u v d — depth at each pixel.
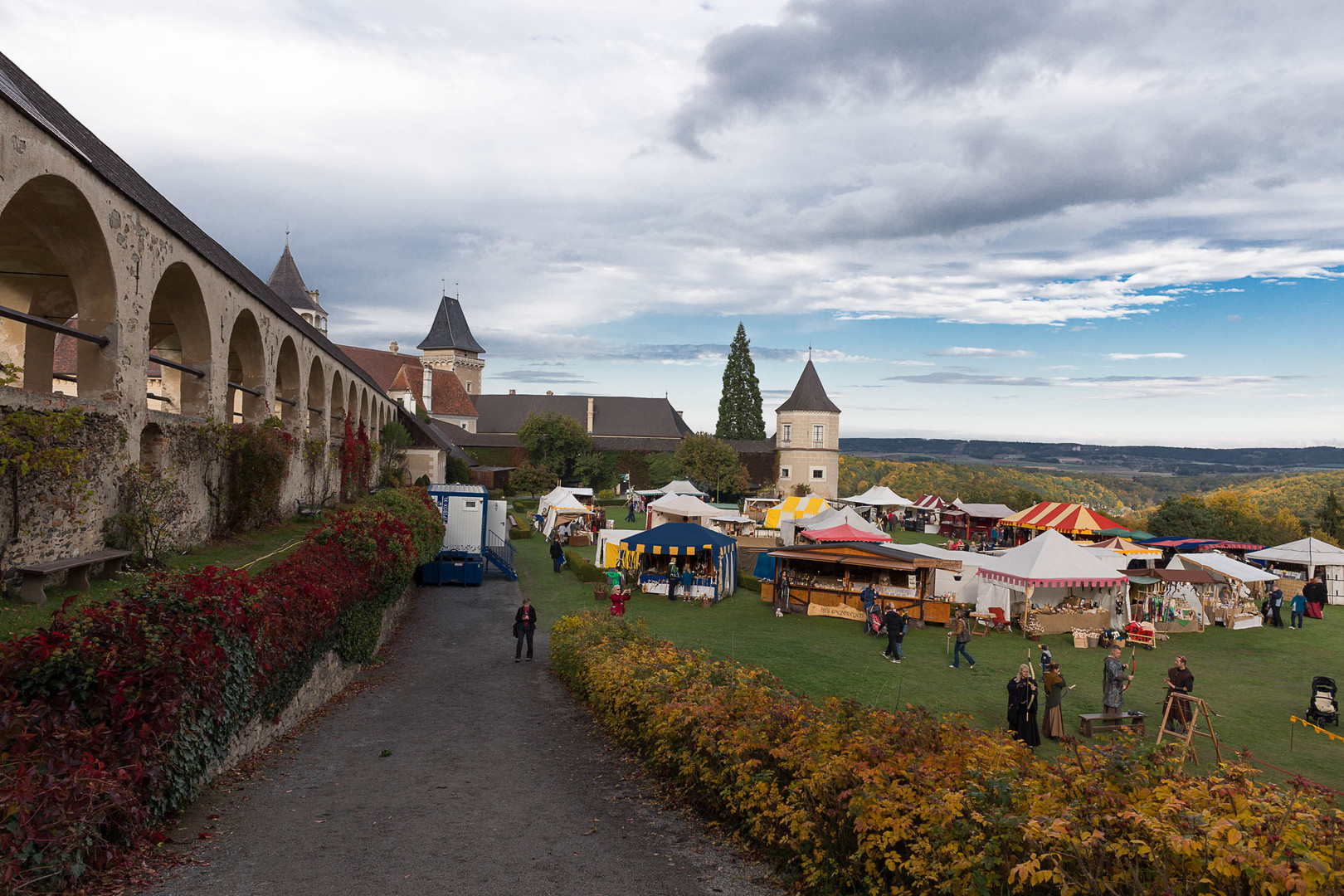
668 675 10.99
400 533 18.50
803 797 6.88
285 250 76.38
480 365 116.75
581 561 33.88
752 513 56.44
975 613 25.33
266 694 10.20
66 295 19.70
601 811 8.82
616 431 101.38
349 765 10.25
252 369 22.80
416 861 7.00
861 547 27.83
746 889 6.79
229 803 8.16
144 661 7.07
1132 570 27.50
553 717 13.65
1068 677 19.11
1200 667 20.97
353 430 37.59
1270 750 14.07
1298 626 27.19
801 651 20.64
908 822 5.77
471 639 21.16
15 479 10.68
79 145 12.55
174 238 16.08
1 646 6.40
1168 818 4.96
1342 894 4.12
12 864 5.02
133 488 13.95
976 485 121.69
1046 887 5.20
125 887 5.96
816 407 86.50
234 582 9.30
